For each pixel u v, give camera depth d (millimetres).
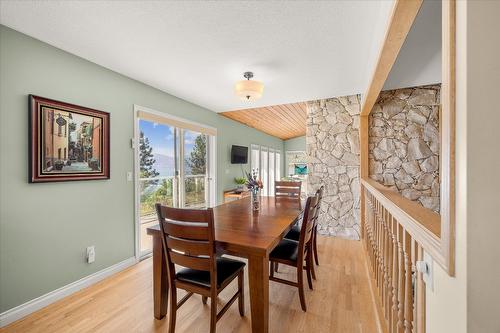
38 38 2004
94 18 1753
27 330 1731
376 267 2064
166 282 1843
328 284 2350
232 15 1728
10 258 1841
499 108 520
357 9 1663
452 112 591
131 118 2896
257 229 1744
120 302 2070
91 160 2416
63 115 2178
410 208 1147
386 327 1562
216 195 4816
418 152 3316
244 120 5754
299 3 1604
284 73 2787
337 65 2576
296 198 3229
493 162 522
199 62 2488
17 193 1881
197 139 4445
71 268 2242
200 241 1441
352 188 3771
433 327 765
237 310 1939
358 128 3742
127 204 2836
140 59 2418
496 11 521
